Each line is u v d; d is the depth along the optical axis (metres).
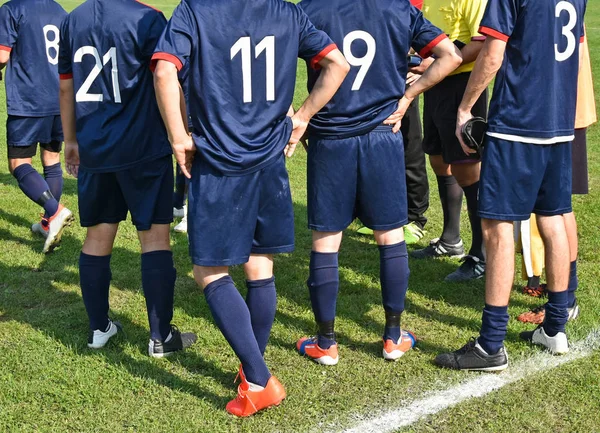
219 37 2.89
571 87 3.42
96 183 3.57
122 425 3.12
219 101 2.92
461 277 4.74
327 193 3.50
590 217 5.81
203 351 3.80
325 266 3.56
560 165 3.50
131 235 5.73
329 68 3.05
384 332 3.81
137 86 3.43
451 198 5.12
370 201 3.52
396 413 3.17
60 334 3.97
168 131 2.92
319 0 3.35
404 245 3.65
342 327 4.06
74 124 3.70
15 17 5.24
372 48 3.33
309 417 3.15
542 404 3.21
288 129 3.14
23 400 3.32
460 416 3.13
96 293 3.74
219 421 3.15
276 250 3.19
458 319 4.16
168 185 3.59
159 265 3.61
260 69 2.96
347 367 3.60
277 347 3.83
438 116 4.75
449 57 3.35
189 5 2.90
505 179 3.37
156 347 3.69
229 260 3.05
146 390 3.39
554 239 3.56
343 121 3.40
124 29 3.36
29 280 4.80
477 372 3.52
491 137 3.39
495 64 3.26
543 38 3.25
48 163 5.72
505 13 3.21
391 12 3.32
